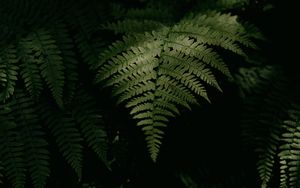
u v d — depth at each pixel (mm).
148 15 2201
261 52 2344
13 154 2180
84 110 2238
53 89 2064
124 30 2125
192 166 2541
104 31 2256
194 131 2447
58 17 2270
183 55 2129
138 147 2533
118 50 2045
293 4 2373
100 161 2600
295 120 2154
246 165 2502
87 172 2598
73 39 2324
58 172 2510
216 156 2514
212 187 2512
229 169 2518
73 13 2279
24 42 2184
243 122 2223
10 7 2307
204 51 1983
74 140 2205
